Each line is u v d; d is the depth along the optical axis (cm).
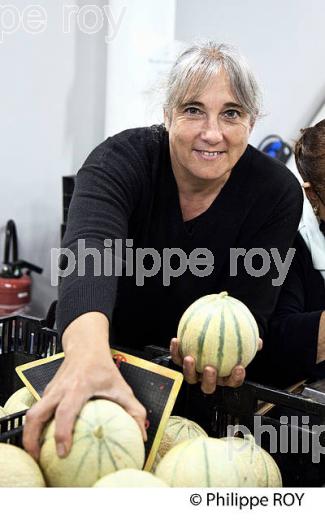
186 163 107
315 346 114
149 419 84
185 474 75
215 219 117
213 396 99
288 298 130
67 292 88
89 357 77
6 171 247
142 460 76
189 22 264
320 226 131
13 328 113
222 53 100
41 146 250
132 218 119
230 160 107
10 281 236
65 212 230
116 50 239
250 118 106
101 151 112
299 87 297
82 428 72
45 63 241
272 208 119
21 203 253
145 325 131
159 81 125
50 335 110
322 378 123
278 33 283
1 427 81
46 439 73
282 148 281
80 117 254
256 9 275
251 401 95
